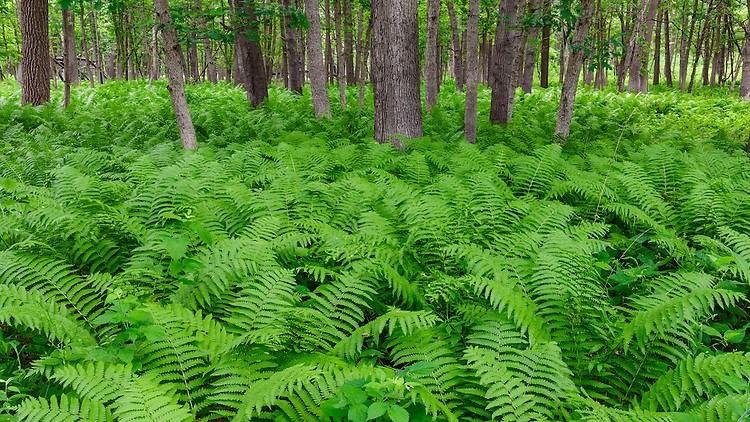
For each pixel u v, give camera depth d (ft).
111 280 14.26
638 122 49.34
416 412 10.00
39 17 51.08
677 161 27.40
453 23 89.30
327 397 10.16
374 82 32.68
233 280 14.47
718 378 10.68
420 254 16.98
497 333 12.26
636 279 16.33
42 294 13.66
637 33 79.25
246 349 11.66
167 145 30.63
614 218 22.70
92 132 37.50
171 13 31.60
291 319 12.57
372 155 28.43
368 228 17.97
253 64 55.62
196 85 93.71
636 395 12.05
